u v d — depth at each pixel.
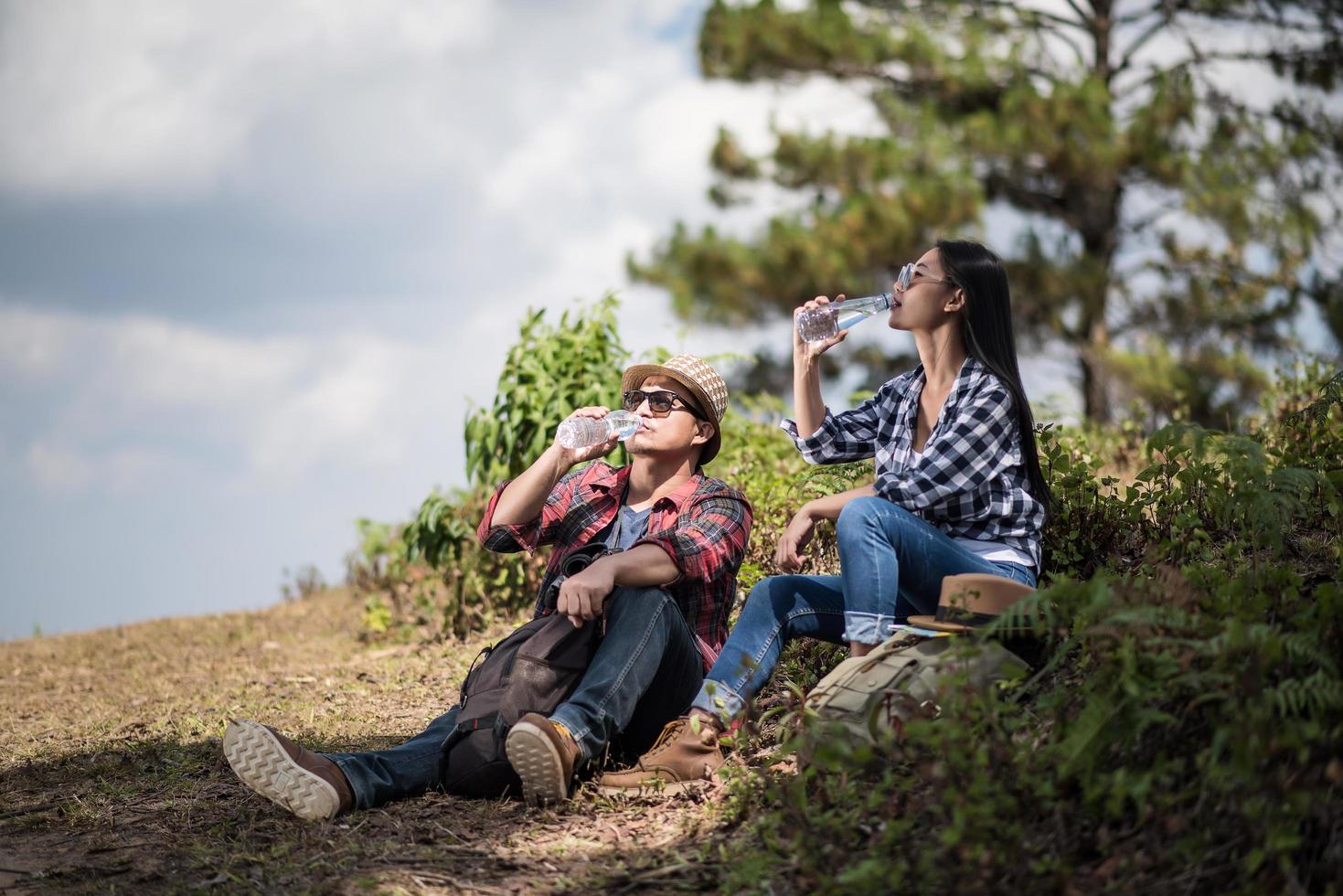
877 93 18.08
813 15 17.83
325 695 5.66
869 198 16.14
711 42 18.08
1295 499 3.77
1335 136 17.52
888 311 4.17
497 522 3.93
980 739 2.94
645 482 3.98
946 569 3.47
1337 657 2.86
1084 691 2.96
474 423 6.78
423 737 3.66
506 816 3.44
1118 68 18.66
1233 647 2.69
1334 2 17.55
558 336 6.72
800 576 3.71
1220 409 16.00
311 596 10.08
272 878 3.06
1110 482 4.38
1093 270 16.64
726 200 18.98
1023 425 3.61
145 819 3.67
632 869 3.02
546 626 3.59
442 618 7.04
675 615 3.61
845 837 2.84
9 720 5.91
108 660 7.86
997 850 2.53
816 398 4.11
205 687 6.34
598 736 3.44
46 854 3.40
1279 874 2.35
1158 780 2.67
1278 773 2.47
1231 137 16.83
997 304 3.68
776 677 4.29
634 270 17.92
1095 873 2.53
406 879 3.01
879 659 3.27
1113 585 3.06
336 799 3.42
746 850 3.00
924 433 3.79
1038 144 16.31
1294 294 16.70
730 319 17.56
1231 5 18.00
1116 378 16.00
